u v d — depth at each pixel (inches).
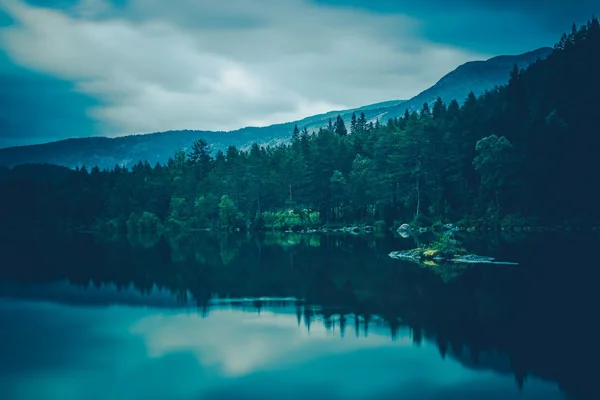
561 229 3932.1
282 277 2242.9
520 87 5295.3
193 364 1165.7
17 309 1707.7
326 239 4192.9
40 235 5423.2
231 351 1249.4
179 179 6756.9
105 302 1806.1
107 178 7559.1
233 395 996.6
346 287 1972.2
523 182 4141.2
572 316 1473.9
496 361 1147.9
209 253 3277.6
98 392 1017.5
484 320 1453.0
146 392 1019.9
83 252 3444.9
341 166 5821.9
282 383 1053.2
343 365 1143.6
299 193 5807.1
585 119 4175.7
